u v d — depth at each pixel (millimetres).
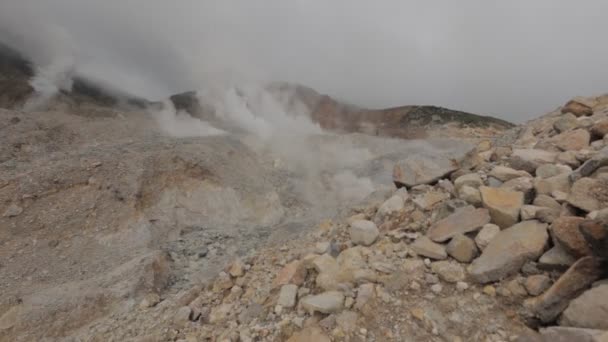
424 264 4730
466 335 3576
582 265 3365
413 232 5637
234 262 7824
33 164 32406
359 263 5148
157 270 18578
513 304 3719
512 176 6012
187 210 33969
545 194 5051
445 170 7199
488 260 4211
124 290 15961
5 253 20875
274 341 4414
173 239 28219
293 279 5582
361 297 4383
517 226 4492
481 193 5258
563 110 10000
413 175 7418
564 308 3307
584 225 3412
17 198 25531
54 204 26578
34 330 13531
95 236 24922
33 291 17219
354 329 4000
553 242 4098
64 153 36969
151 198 32594
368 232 5871
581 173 4906
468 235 4875
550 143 7188
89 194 28719
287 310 4977
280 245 8914
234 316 5680
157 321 7438
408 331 3807
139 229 26953
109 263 22312
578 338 2781
